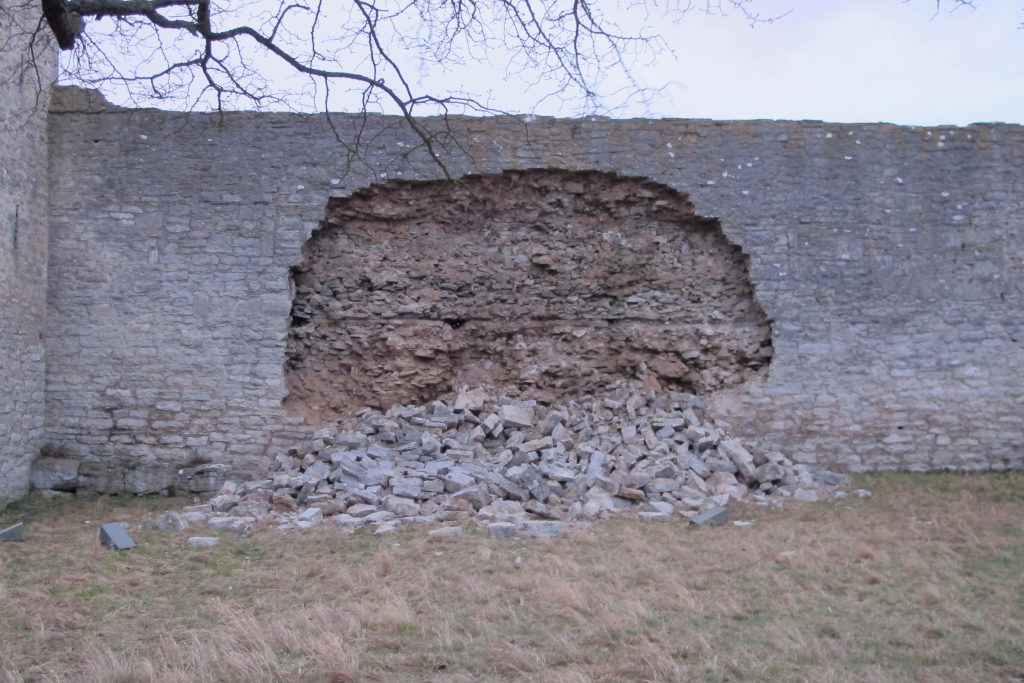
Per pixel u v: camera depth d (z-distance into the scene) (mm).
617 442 10773
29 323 10750
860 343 11680
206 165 11414
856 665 4863
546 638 5281
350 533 8289
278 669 4734
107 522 9203
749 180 11773
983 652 4984
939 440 11570
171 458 11141
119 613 5883
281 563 7238
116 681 4578
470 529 8320
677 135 11789
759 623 5598
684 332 11961
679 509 9219
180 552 7605
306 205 11461
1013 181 11859
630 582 6496
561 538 7941
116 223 11312
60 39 5863
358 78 6227
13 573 6824
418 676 4738
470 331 12016
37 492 10727
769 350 11836
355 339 11820
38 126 10984
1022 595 6109
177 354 11266
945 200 11820
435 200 11852
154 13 5930
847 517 8898
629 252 12031
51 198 11273
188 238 11359
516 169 11648
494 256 11977
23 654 5059
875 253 11750
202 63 6668
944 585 6367
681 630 5422
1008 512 9180
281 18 6297
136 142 11383
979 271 11766
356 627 5406
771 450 11445
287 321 11414
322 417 11625
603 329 12102
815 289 11711
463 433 10984
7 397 10203
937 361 11664
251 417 11227
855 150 11828
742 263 11945
